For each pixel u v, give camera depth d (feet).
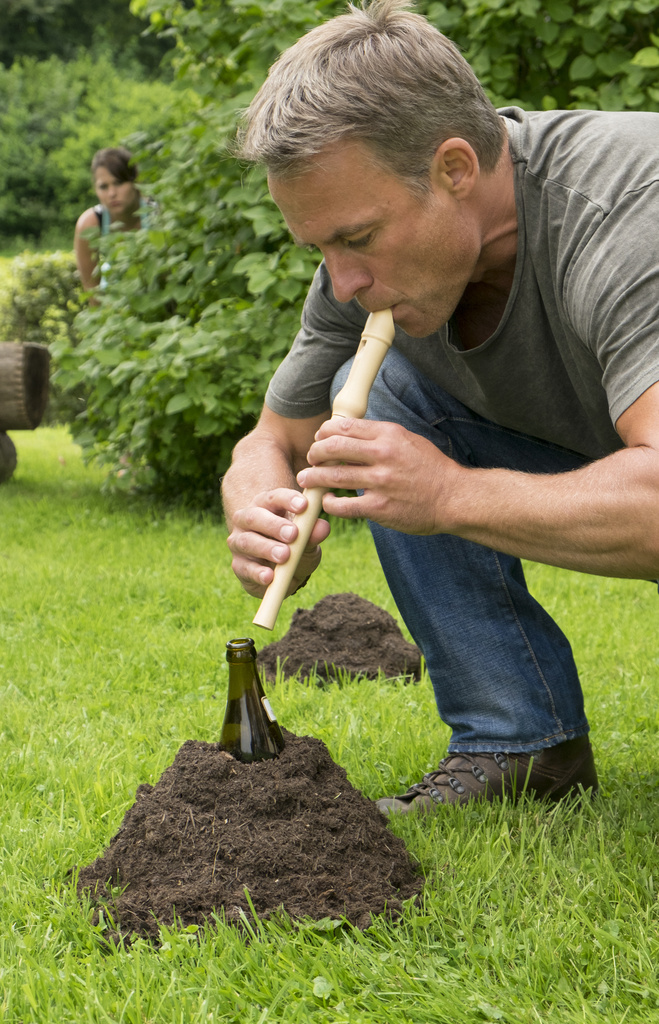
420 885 6.53
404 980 5.58
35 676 11.35
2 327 36.81
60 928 6.22
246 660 6.81
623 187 5.87
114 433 20.58
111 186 24.70
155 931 6.02
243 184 18.79
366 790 8.27
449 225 5.98
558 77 19.90
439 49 5.84
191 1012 5.33
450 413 7.90
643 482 5.40
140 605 14.25
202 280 20.58
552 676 7.82
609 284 5.68
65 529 19.53
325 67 5.59
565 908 6.18
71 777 8.24
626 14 18.89
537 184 6.29
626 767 8.61
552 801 7.86
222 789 6.52
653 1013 5.27
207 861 6.28
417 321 6.38
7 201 102.32
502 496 5.77
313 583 14.83
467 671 7.77
